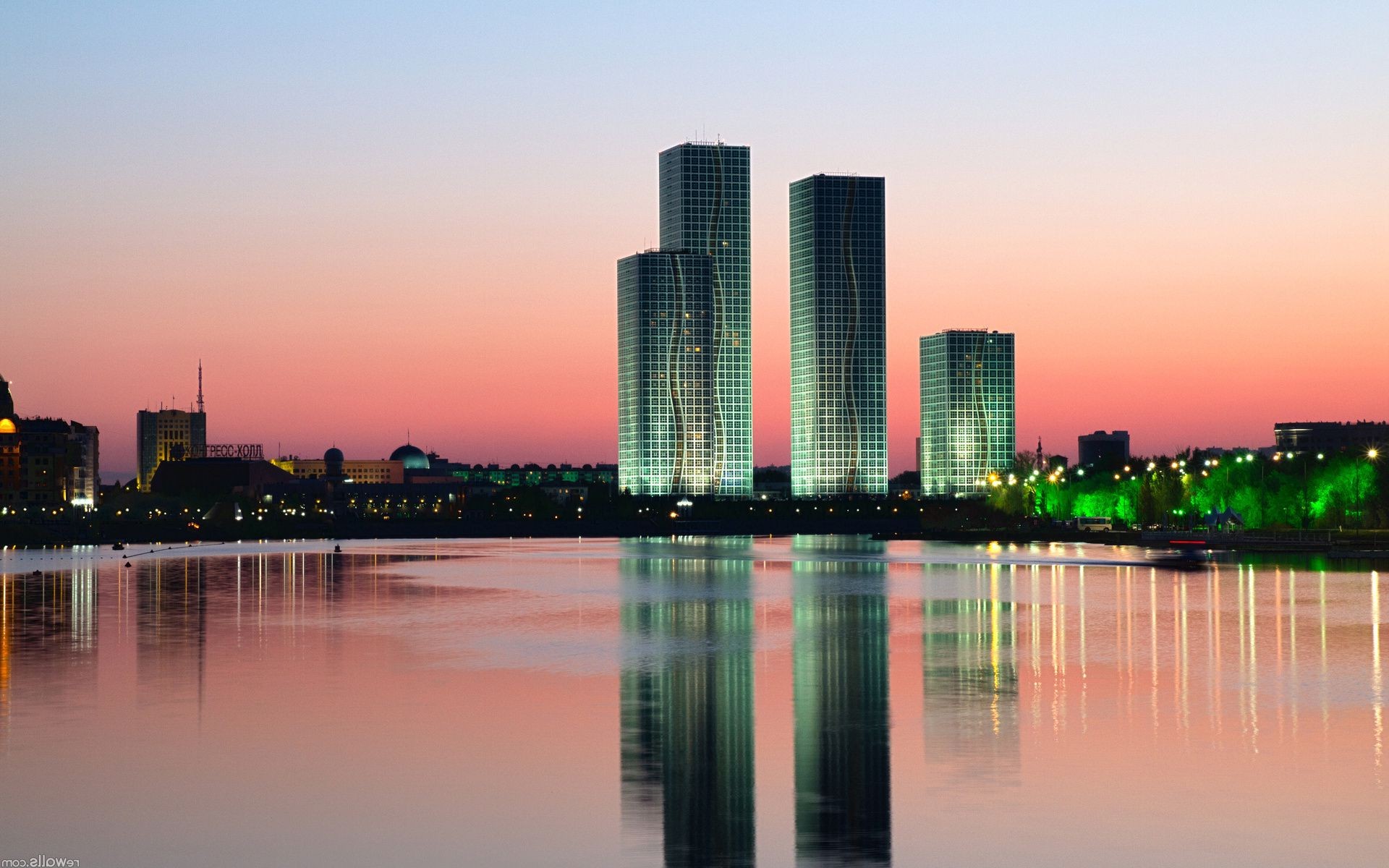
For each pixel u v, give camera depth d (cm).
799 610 9612
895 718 4806
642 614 9406
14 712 4991
